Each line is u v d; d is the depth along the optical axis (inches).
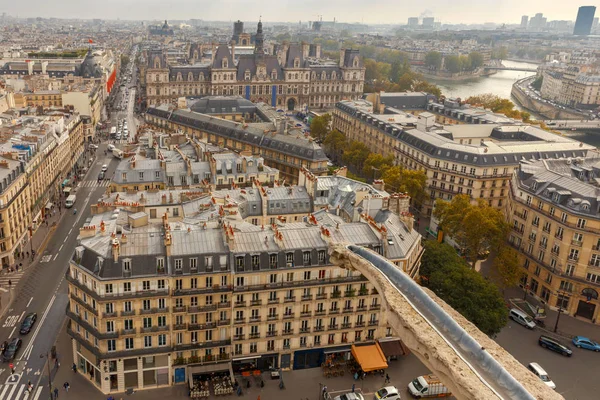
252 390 7657.5
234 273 7367.1
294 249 7628.0
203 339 7549.2
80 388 7573.8
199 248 7445.9
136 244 7391.7
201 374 7701.8
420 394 7672.2
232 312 7514.8
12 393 7450.8
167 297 7194.9
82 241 7578.7
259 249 7573.8
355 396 7381.9
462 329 4131.4
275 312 7701.8
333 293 7829.7
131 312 7165.4
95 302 7106.3
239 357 7726.4
